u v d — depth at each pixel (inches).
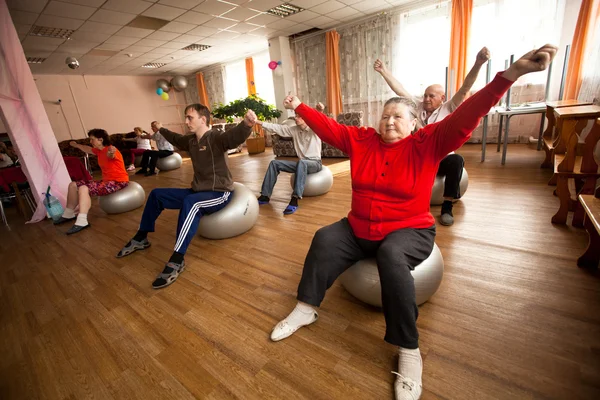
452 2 185.8
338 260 45.5
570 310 46.8
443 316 48.5
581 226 72.6
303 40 274.4
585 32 144.5
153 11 174.6
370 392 37.2
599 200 51.7
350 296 56.4
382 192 44.7
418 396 35.5
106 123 341.7
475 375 37.8
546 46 31.2
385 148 44.4
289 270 68.5
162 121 389.1
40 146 130.1
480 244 70.0
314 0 186.1
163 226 107.5
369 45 234.1
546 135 124.8
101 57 260.5
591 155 68.0
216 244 86.0
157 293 64.6
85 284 72.0
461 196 99.0
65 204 137.9
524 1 167.8
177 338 50.5
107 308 61.3
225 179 79.6
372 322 49.4
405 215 44.6
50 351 50.8
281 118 290.0
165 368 44.5
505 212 86.2
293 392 38.3
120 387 42.1
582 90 146.7
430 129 42.3
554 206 86.6
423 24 207.0
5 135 250.8
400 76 225.3
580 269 56.7
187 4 170.2
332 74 255.8
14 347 52.7
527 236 71.1
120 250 88.8
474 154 167.3
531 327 44.3
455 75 195.3
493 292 53.0
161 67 328.5
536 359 39.0
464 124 37.0
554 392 34.6
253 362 43.8
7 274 82.4
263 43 279.3
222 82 351.9
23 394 42.8
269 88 317.1
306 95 290.4
